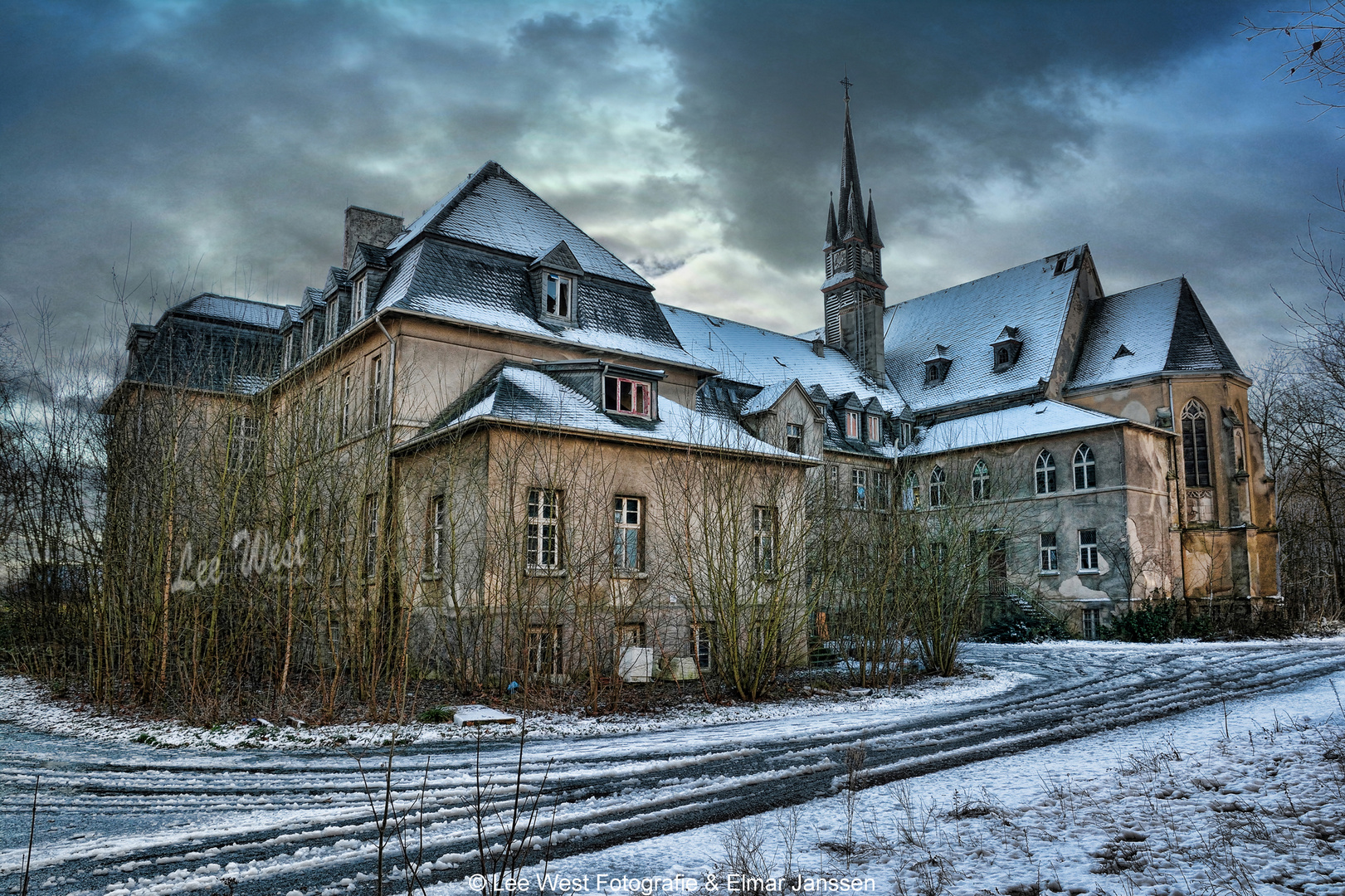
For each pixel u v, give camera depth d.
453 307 22.73
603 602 17.19
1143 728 12.76
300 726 13.68
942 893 5.64
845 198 47.31
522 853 7.11
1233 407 36.41
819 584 19.50
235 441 16.34
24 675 22.14
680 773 10.37
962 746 11.93
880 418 40.59
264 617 15.91
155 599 15.67
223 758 11.59
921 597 20.75
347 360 24.56
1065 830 7.09
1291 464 37.75
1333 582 40.88
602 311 26.44
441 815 8.48
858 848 6.83
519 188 27.73
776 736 13.09
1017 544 35.59
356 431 18.06
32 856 7.22
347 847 7.38
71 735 13.66
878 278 45.97
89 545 17.70
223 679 15.83
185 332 28.36
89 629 17.33
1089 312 41.66
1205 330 36.94
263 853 7.28
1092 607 33.03
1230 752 9.93
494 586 17.23
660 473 20.50
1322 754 9.22
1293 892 5.32
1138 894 5.43
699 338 38.78
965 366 43.12
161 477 16.23
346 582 15.66
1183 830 6.86
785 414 33.31
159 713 15.06
